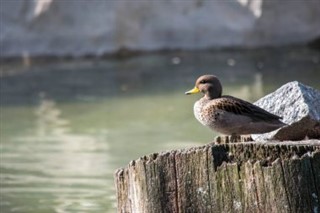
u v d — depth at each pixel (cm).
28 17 2148
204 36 2217
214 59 2147
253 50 2220
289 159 688
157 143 1460
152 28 2206
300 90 868
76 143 1473
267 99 877
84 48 2155
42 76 2000
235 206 699
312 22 2256
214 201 705
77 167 1327
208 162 705
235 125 810
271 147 700
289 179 686
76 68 2080
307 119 846
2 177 1280
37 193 1202
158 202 723
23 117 1658
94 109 1709
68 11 2156
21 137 1516
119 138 1499
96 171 1302
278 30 2242
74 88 1886
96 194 1191
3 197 1189
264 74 1962
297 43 2252
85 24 2158
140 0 2198
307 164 686
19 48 2139
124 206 760
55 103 1764
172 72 2016
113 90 1861
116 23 2164
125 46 2177
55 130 1562
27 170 1315
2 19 2150
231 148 707
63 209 1133
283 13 2244
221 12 2234
